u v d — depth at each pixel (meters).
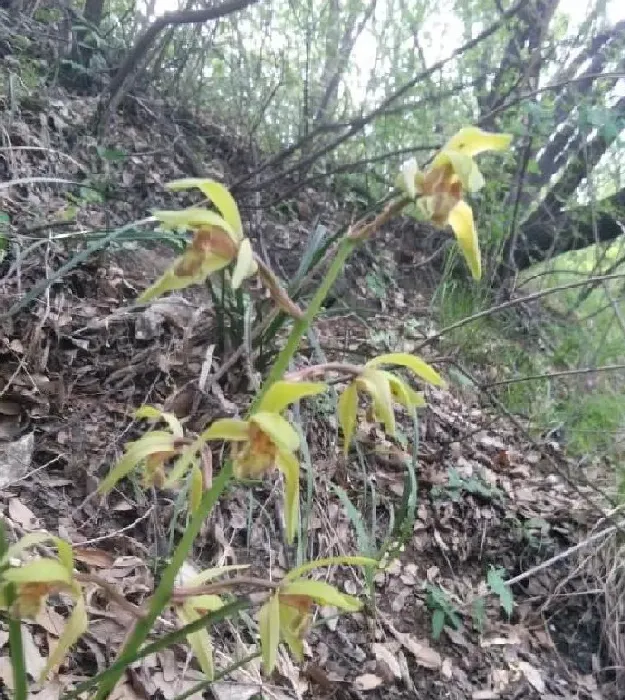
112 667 1.51
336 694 2.83
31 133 4.72
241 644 2.68
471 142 1.55
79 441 3.06
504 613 3.61
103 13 6.97
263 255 4.59
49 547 2.59
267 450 1.46
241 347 3.13
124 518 2.92
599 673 3.48
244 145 6.47
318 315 3.96
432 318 5.83
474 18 6.33
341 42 6.57
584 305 7.89
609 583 3.74
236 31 6.35
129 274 4.09
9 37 5.57
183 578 2.71
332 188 6.60
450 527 3.79
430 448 4.26
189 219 1.46
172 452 1.69
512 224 6.83
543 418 5.31
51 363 3.30
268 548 3.10
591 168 6.75
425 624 3.33
